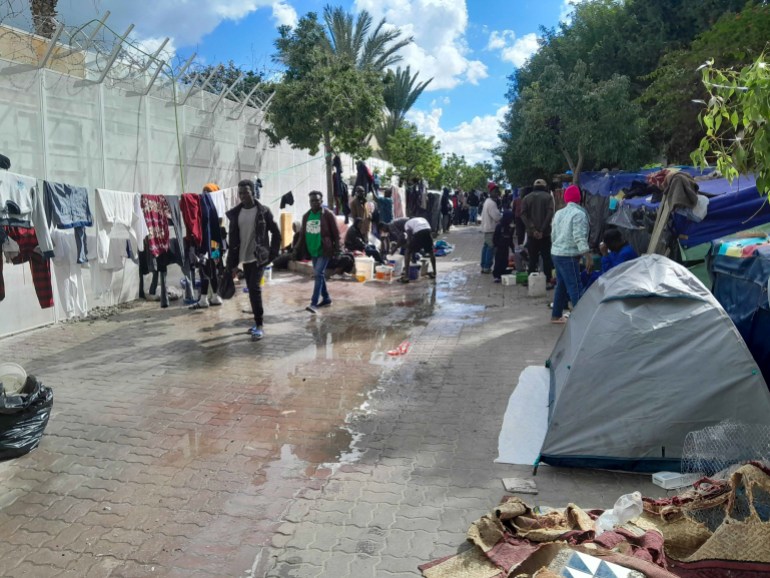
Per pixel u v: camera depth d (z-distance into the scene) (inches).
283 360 277.1
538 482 159.0
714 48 510.9
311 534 137.0
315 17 579.2
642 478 159.9
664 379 161.5
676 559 120.3
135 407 218.1
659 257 185.6
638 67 782.5
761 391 156.4
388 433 193.5
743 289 187.5
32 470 170.1
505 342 302.0
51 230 287.6
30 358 278.7
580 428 163.5
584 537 122.0
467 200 1371.8
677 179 257.8
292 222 616.4
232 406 218.8
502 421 201.2
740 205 259.8
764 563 113.2
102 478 165.2
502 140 948.0
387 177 1082.1
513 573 111.7
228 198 416.5
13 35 319.0
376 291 461.1
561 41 872.9
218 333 327.6
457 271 568.1
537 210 424.5
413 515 144.2
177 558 129.1
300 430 196.7
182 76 438.0
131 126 392.8
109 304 389.7
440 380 245.8
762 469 122.9
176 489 158.7
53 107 325.7
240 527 140.6
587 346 170.9
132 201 346.6
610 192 456.4
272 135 587.5
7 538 137.2
